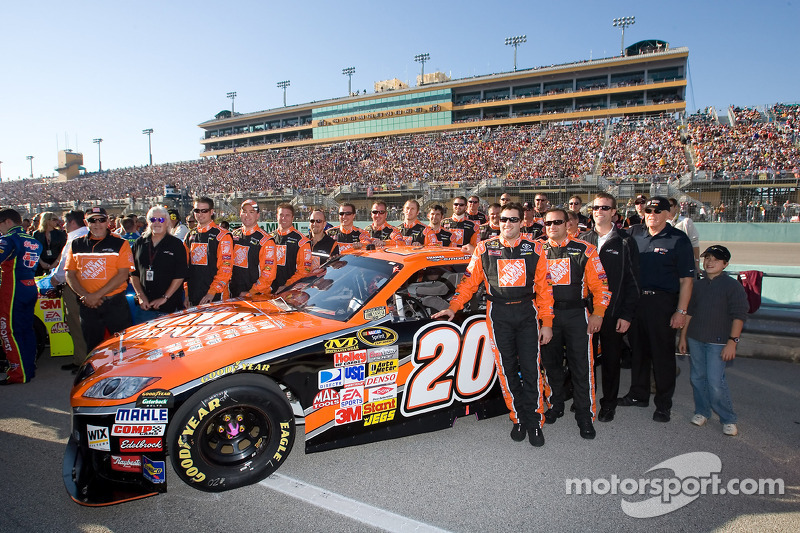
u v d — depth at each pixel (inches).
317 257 234.7
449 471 123.0
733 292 140.9
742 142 1254.3
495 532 99.0
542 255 137.1
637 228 165.2
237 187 1849.2
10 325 179.6
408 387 132.9
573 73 2078.0
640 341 164.9
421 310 145.2
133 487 106.3
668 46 2023.9
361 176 1689.2
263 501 109.5
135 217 327.0
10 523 100.3
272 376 115.2
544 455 132.4
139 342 122.0
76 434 105.5
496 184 1261.1
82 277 171.6
